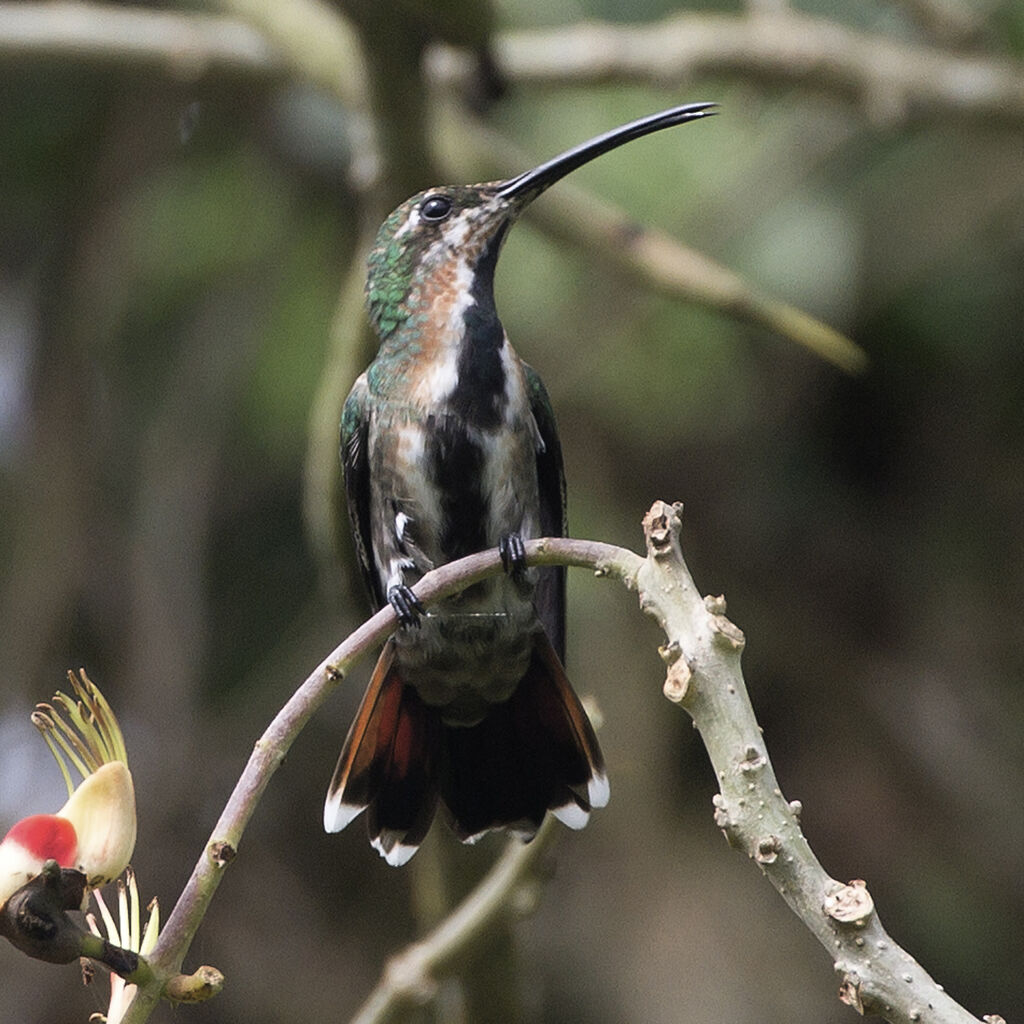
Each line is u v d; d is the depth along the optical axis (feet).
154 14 35.19
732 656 11.43
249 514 37.70
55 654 35.45
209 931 35.06
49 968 32.99
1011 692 38.96
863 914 10.60
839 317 35.35
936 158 35.29
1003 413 38.63
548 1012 34.45
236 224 36.55
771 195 33.35
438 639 19.80
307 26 26.68
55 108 36.58
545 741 19.08
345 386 22.90
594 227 24.18
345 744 17.98
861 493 39.65
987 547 39.47
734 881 35.29
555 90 29.25
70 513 35.68
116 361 37.19
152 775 34.94
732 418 37.27
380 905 36.42
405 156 22.85
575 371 34.86
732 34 28.81
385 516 21.47
